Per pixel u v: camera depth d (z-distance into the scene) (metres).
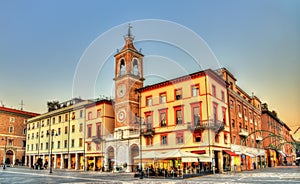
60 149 47.84
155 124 29.50
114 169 32.72
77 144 43.50
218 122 29.00
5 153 53.72
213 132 28.53
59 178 22.42
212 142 28.11
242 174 26.36
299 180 18.48
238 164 34.84
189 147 28.66
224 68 35.56
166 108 29.47
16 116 60.88
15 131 60.06
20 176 24.84
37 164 45.53
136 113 29.97
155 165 25.75
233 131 35.06
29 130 58.94
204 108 28.23
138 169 27.55
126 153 30.98
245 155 38.38
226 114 33.28
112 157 33.59
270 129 54.38
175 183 16.81
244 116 40.88
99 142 35.34
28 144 58.28
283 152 63.66
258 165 44.41
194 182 17.42
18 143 60.16
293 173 26.58
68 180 20.06
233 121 35.72
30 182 18.06
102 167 34.38
